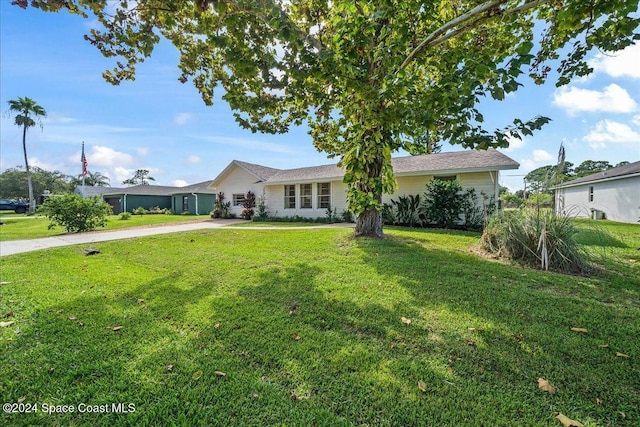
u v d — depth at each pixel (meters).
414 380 1.98
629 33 3.84
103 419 1.67
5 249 7.05
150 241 7.86
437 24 5.38
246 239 7.81
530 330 2.61
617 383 1.91
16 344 2.45
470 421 1.62
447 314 2.94
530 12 5.21
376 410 1.72
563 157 4.95
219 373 2.07
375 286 3.78
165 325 2.83
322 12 5.53
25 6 4.07
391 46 4.07
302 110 7.39
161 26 5.60
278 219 15.48
